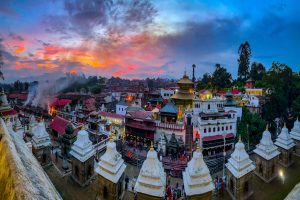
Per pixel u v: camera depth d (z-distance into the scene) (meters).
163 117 55.03
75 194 24.92
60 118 57.66
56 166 32.31
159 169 19.62
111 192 21.33
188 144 45.62
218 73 118.62
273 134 62.91
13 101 110.75
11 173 3.94
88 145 27.81
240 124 54.41
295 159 34.47
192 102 65.12
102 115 65.62
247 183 24.16
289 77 74.50
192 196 19.02
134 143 50.31
